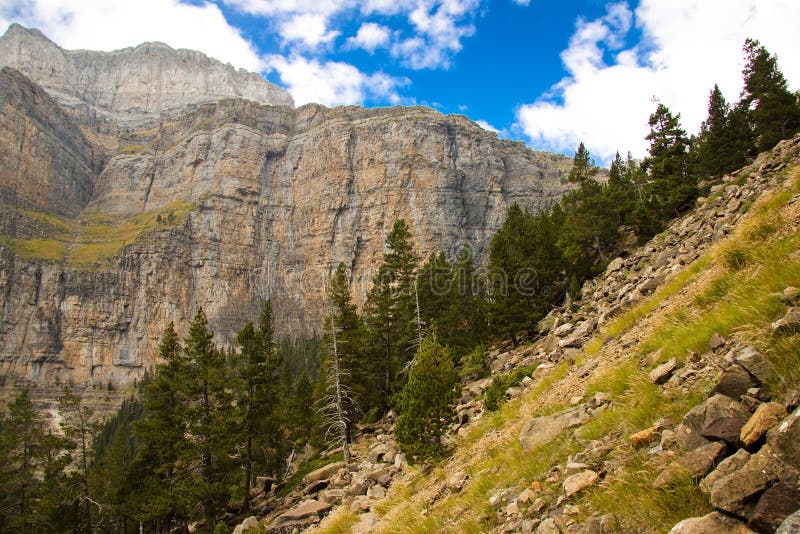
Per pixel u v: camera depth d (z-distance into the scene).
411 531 9.66
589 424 7.92
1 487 43.16
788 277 6.89
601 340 14.98
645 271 23.48
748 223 11.48
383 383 47.69
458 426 20.48
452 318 49.84
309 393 50.16
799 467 3.46
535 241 45.31
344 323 45.59
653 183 42.81
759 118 43.25
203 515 40.84
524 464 8.41
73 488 40.75
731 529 3.58
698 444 4.81
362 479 21.77
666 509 4.43
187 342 39.78
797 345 4.82
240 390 40.56
